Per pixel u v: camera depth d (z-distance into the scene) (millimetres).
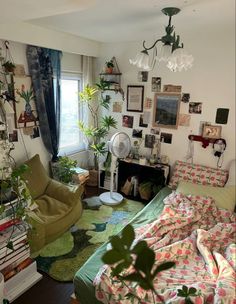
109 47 3900
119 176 4004
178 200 2846
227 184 3152
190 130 3477
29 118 3248
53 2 1534
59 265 2410
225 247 2168
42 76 3281
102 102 4055
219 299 1475
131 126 3953
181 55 2070
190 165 3453
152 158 3773
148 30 2994
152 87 3643
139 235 2209
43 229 2508
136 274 563
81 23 2705
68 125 4141
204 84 3264
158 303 1510
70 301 1992
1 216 1996
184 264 1953
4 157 2551
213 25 2719
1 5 1602
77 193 3012
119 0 1924
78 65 3975
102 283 1600
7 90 2896
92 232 2939
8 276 2057
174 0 1912
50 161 3689
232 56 3029
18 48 2979
